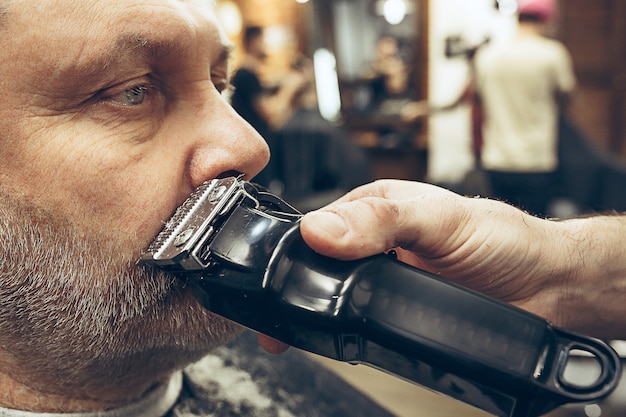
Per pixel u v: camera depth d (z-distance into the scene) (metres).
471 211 0.61
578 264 0.66
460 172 4.05
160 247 0.54
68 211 0.55
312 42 4.19
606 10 3.76
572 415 1.22
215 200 0.54
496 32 3.86
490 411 0.48
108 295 0.57
